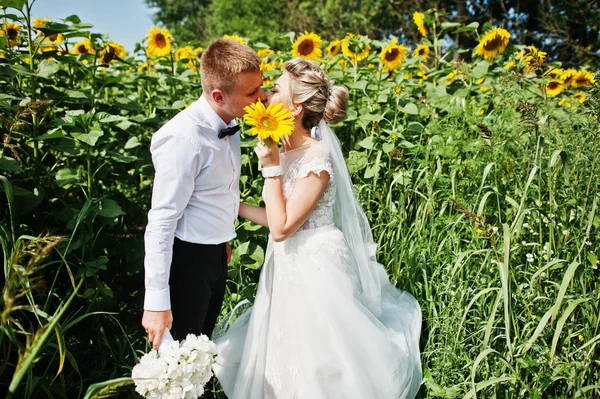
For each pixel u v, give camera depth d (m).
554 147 2.67
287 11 19.47
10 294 1.11
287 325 2.09
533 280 2.13
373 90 3.72
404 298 2.58
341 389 2.01
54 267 2.72
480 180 2.98
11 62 2.63
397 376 2.10
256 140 3.02
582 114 2.60
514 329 2.09
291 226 2.04
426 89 4.26
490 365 2.21
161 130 1.85
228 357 2.37
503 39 3.80
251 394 2.18
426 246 2.75
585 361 1.95
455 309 2.27
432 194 2.90
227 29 23.78
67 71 3.69
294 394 2.04
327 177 2.10
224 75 1.84
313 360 2.02
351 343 2.05
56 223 2.82
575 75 4.40
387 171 3.25
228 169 2.02
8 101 2.58
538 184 2.46
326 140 2.25
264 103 2.00
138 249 3.02
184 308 2.05
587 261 2.21
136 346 2.59
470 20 13.62
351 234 2.33
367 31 14.80
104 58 3.42
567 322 2.15
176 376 1.57
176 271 2.01
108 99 3.95
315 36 3.81
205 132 1.90
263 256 2.64
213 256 2.05
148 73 4.38
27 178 2.61
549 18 12.05
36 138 2.42
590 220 2.06
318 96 2.09
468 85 4.13
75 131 2.65
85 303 2.71
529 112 2.34
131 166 4.01
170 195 1.81
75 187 2.80
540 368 2.01
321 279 2.09
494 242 2.12
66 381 2.30
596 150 2.22
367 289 2.32
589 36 11.93
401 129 3.33
